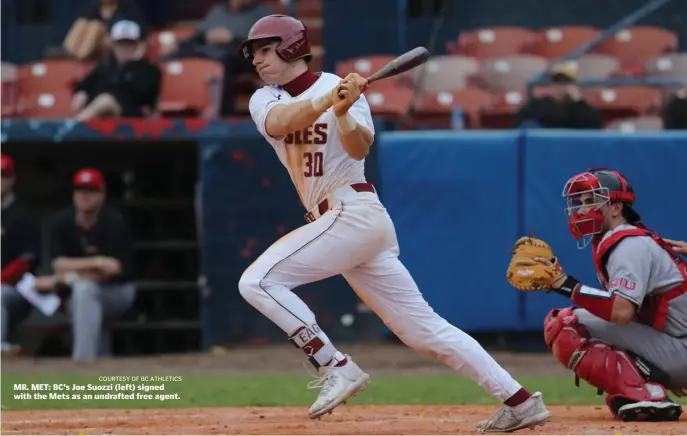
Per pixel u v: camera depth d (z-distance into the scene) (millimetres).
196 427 20281
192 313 42625
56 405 25750
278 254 17969
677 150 37438
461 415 22688
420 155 37812
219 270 39781
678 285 19734
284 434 18656
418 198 37844
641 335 19953
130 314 41812
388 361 35719
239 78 46531
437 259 37781
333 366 18109
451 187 37781
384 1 52281
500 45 51062
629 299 19109
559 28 51719
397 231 37875
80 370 33844
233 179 39844
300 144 18016
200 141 39844
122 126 39969
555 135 37562
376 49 52406
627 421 19953
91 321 38375
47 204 44719
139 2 55875
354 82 16766
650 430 18391
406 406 24875
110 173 44781
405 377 31828
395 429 19453
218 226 39812
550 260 19531
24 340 39625
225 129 39812
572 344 20125
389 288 18250
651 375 19984
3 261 39344
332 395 17891
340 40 52375
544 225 37469
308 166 18078
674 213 37438
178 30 52781
